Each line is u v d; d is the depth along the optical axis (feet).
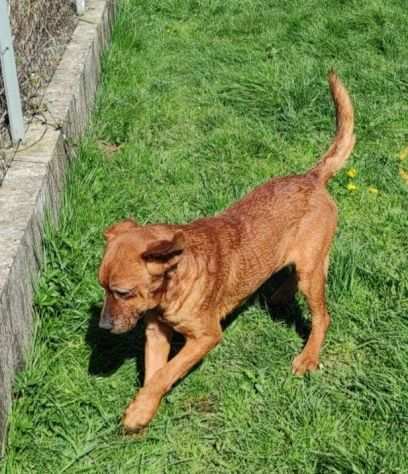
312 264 9.20
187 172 11.54
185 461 8.40
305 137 12.38
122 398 8.84
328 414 8.73
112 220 10.52
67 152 10.85
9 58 9.93
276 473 8.34
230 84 13.32
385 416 8.70
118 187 11.12
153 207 10.91
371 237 10.66
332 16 15.72
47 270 9.45
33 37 11.44
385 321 9.64
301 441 8.52
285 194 9.15
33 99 11.06
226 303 8.84
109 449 8.40
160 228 8.24
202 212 10.85
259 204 9.06
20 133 10.25
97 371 9.02
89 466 8.27
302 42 14.84
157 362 8.80
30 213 9.29
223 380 9.06
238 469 8.38
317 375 9.11
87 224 10.29
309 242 9.20
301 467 8.34
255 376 9.11
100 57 13.41
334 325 9.62
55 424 8.49
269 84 13.12
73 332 9.22
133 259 7.93
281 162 11.93
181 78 13.70
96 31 13.17
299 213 9.14
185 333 8.55
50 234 9.64
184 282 8.28
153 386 8.49
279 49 14.61
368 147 12.29
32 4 11.57
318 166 9.46
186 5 16.34
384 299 9.88
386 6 16.31
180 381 9.00
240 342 9.44
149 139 12.25
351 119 9.51
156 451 8.42
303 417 8.67
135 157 11.69
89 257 9.75
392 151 12.30
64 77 11.73
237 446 8.52
